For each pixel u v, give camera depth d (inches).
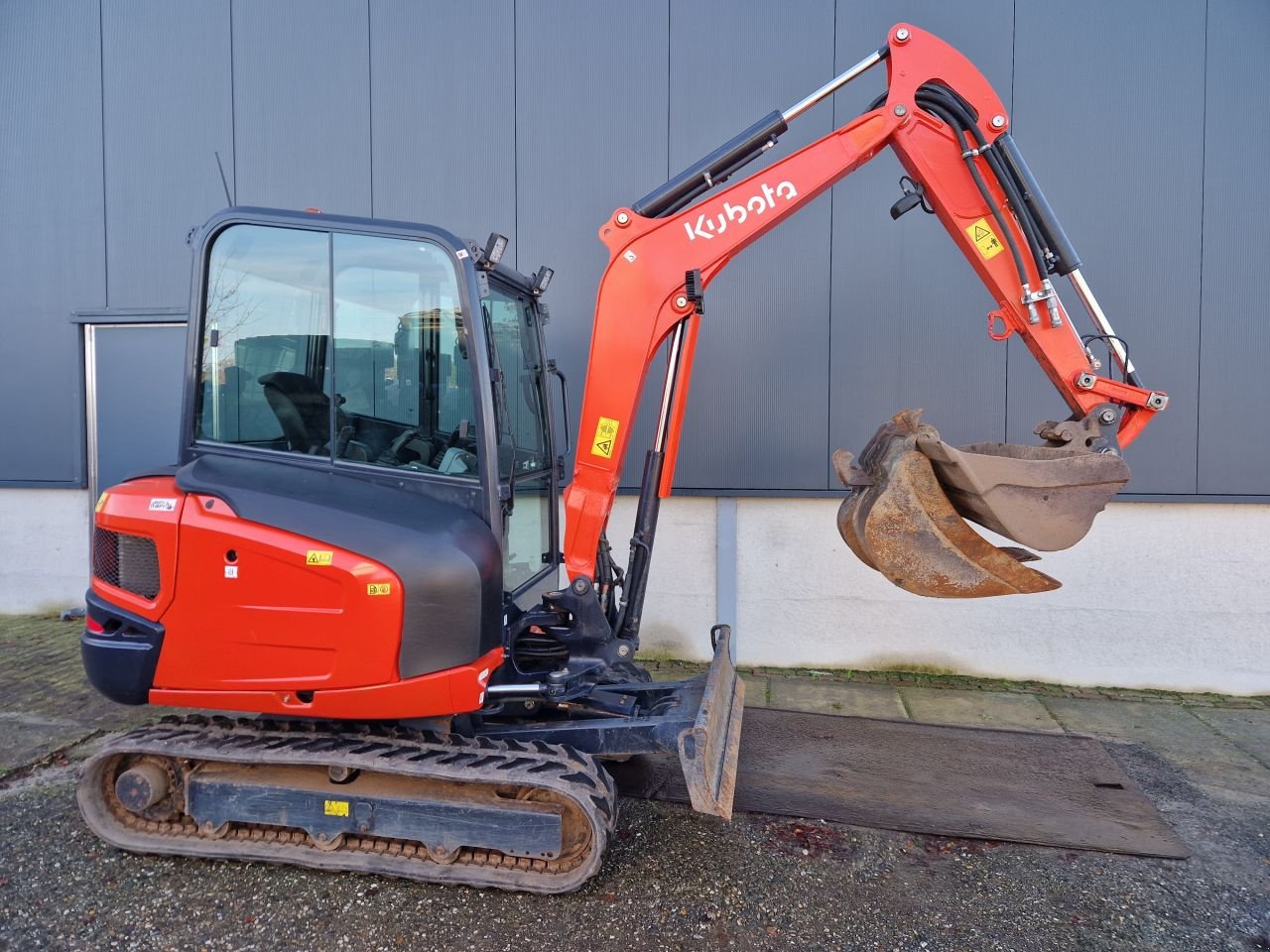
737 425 212.2
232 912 111.9
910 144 130.2
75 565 249.6
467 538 116.0
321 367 125.0
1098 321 127.8
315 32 225.9
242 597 114.0
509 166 219.6
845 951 105.3
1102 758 161.9
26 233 242.8
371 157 225.3
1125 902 115.9
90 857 124.6
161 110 234.1
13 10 238.5
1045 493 117.2
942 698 195.5
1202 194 196.4
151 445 243.8
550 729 127.4
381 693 112.7
